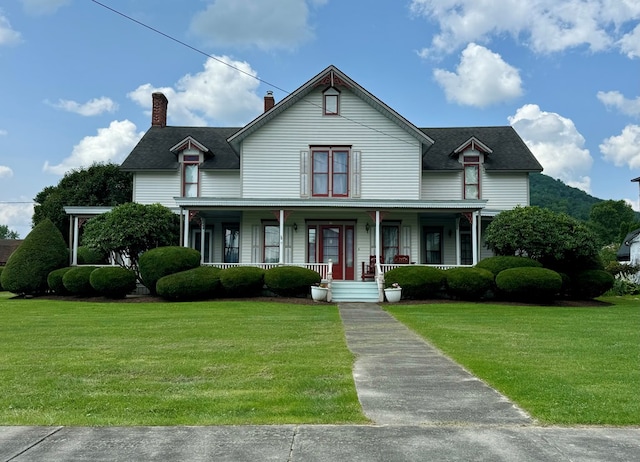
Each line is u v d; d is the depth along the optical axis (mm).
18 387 6566
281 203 20672
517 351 9047
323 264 20812
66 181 42156
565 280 19719
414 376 7133
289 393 6223
